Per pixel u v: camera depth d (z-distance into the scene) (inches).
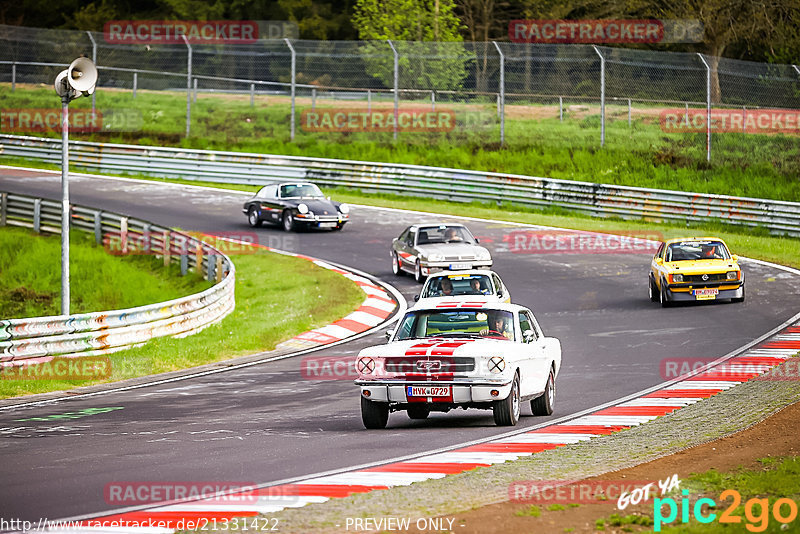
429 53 5073.8
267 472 933.8
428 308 1270.9
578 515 754.8
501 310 1254.9
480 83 6171.3
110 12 7401.6
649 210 3427.7
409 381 1138.7
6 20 7431.1
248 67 6948.8
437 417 1307.8
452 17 5383.9
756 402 1270.9
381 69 5157.5
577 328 2017.7
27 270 2834.6
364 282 2635.3
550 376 1288.1
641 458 967.0
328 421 1242.6
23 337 1772.9
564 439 1077.1
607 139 4416.8
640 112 4938.5
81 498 836.6
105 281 2743.6
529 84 6195.9
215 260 2674.7
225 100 5536.4
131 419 1284.4
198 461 994.1
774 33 5649.6
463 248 2541.8
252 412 1325.0
